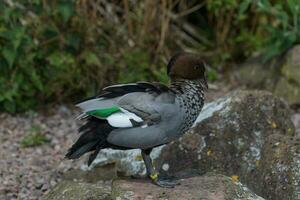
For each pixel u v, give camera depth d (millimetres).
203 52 16844
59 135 13789
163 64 15688
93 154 9344
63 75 14781
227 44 16812
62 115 14602
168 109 9203
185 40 16938
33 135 13562
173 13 16688
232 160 10992
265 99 11398
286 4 16047
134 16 15688
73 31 14750
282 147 10164
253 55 16453
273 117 11336
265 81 15703
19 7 14367
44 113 14648
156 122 9180
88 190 9625
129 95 9250
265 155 10320
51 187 11773
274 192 9969
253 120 11234
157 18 15719
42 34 14609
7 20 14164
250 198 9258
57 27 14672
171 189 9281
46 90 14773
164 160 11008
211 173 9922
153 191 9219
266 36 16578
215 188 9297
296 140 10219
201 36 17062
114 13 15594
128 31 15570
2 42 14164
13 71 14391
